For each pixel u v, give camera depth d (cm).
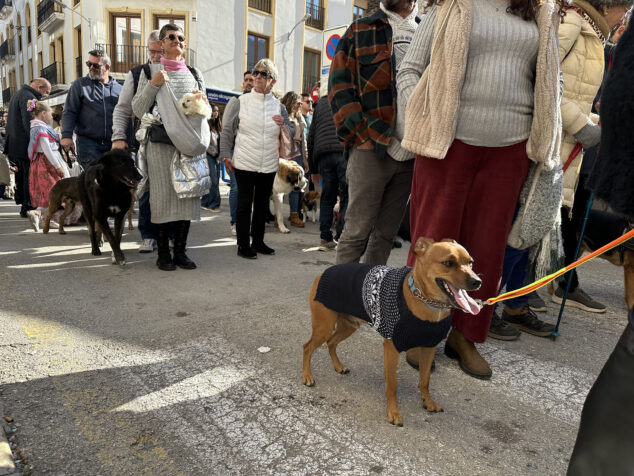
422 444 195
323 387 239
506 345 301
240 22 1792
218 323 315
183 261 447
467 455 189
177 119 398
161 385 234
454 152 234
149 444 189
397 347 204
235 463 179
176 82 414
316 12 2041
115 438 192
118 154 418
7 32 3228
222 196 1070
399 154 276
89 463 176
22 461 176
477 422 213
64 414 207
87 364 253
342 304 223
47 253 485
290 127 515
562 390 244
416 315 200
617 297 407
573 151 303
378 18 269
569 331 328
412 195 265
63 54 2181
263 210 512
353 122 269
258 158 477
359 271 225
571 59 279
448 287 189
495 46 222
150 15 1756
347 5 2158
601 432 108
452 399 233
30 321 305
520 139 232
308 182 739
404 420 212
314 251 544
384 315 205
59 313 321
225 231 646
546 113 222
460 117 229
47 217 584
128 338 287
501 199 237
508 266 282
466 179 237
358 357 276
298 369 256
